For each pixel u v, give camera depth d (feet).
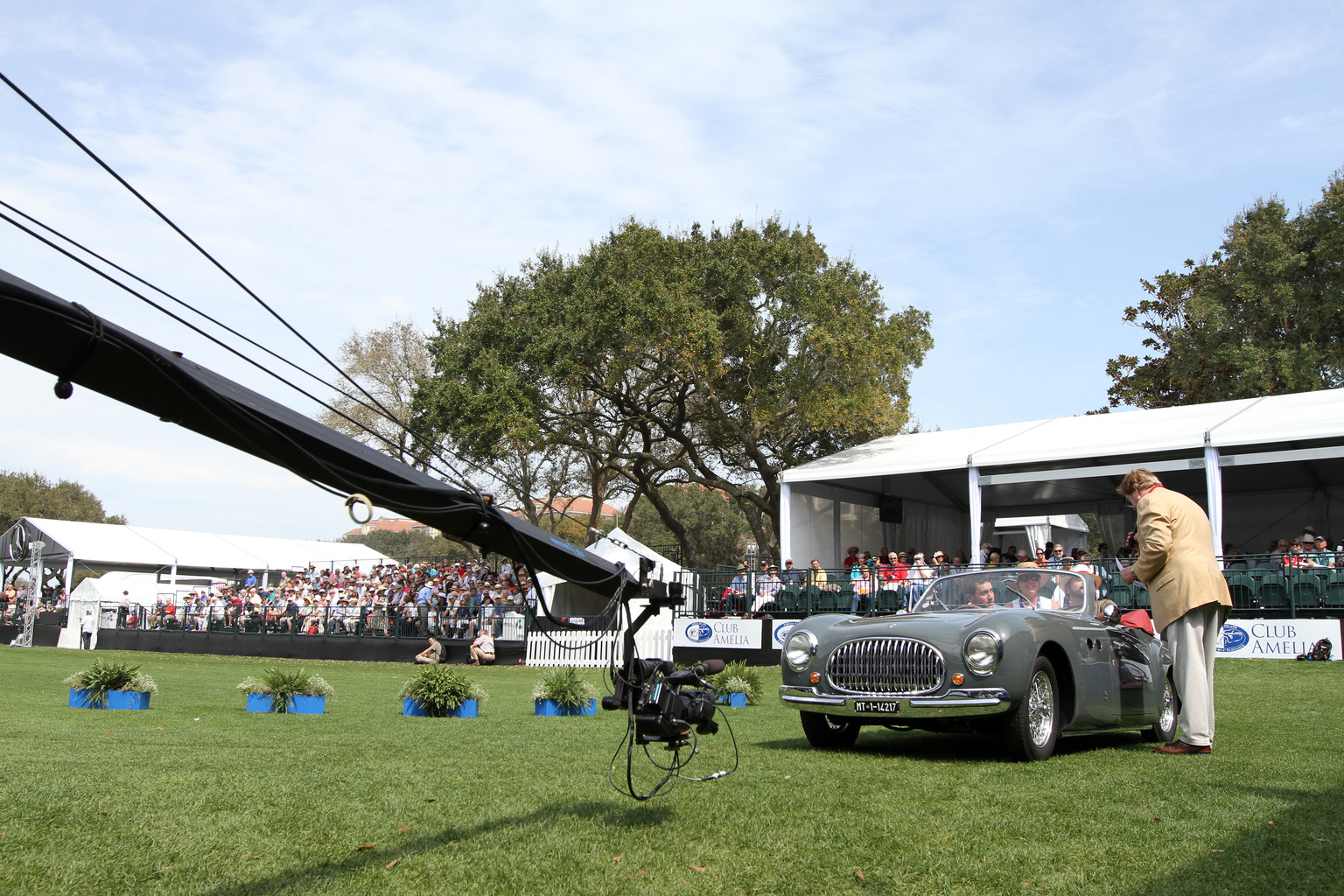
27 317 9.02
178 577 127.54
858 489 90.22
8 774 18.49
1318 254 109.50
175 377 10.21
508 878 12.09
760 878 12.20
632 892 11.58
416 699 34.96
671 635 71.41
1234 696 39.88
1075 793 17.69
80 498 264.52
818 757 22.99
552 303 96.94
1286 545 61.72
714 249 93.45
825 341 87.40
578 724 31.63
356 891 11.51
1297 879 11.96
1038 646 22.70
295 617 93.86
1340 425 57.88
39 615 115.03
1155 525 23.54
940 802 16.79
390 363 128.36
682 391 103.45
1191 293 119.65
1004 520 94.12
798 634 25.07
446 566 101.65
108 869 12.22
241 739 26.09
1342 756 22.71
